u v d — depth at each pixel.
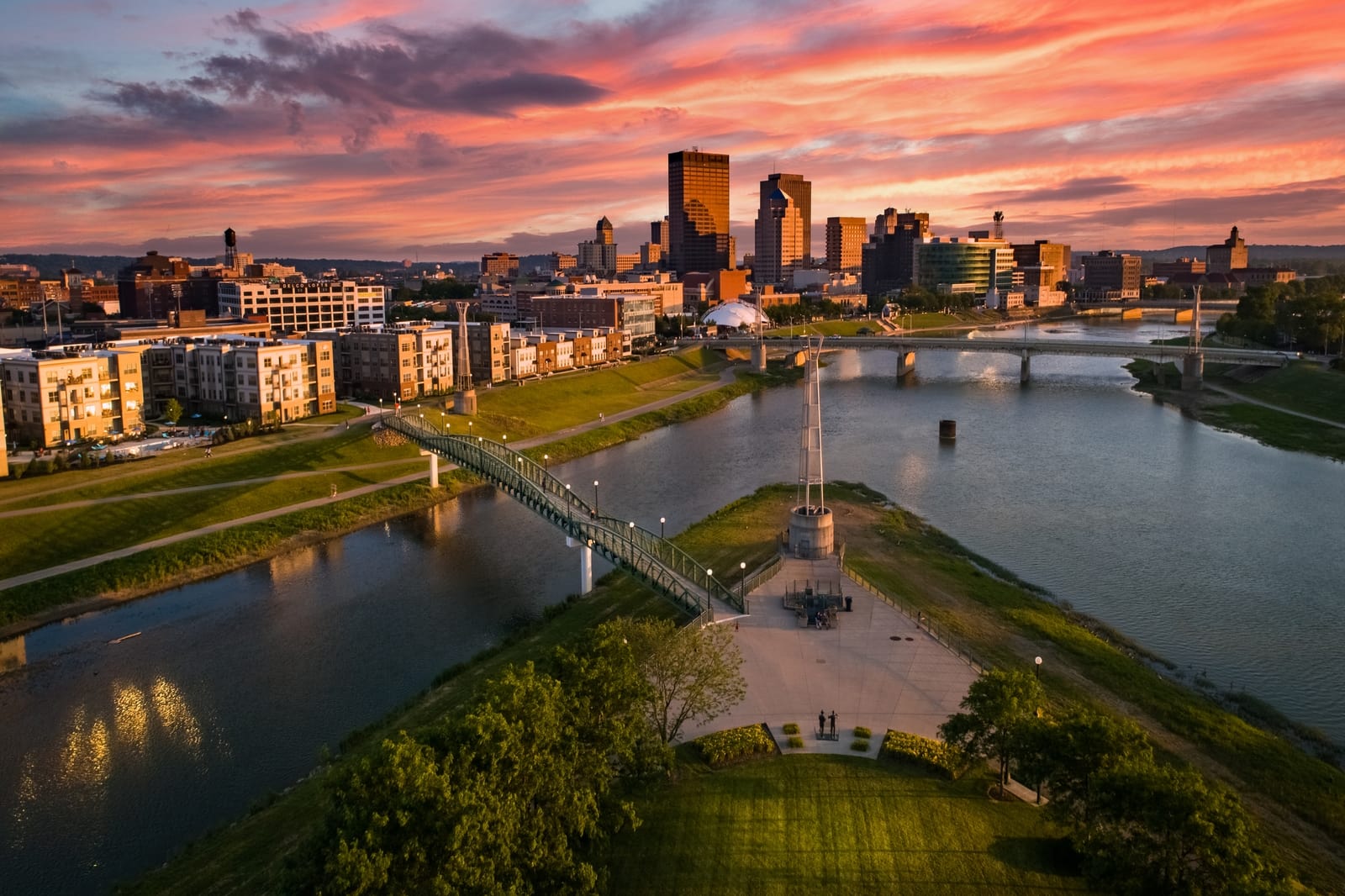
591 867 47.66
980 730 57.81
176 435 165.50
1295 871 54.41
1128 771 48.22
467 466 131.75
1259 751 68.56
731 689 69.06
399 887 40.91
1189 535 125.94
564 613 98.75
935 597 98.06
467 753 46.62
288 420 181.75
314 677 87.06
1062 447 185.62
